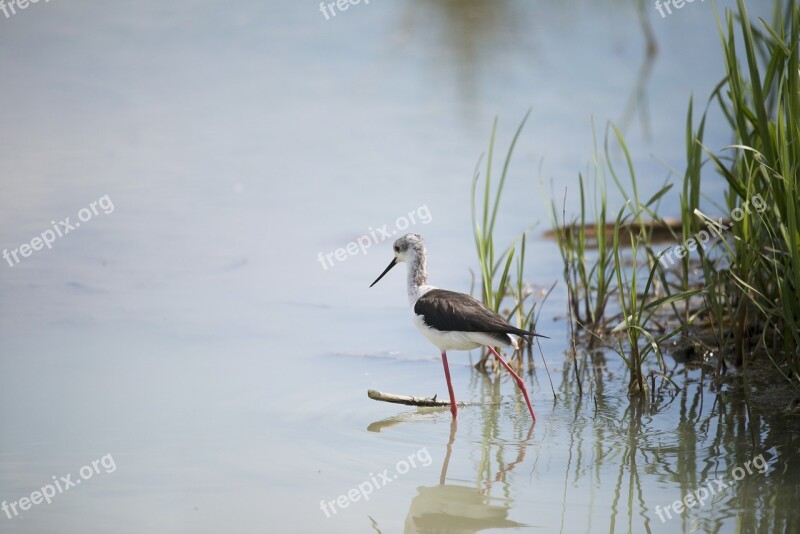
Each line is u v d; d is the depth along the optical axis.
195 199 16.86
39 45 25.64
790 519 7.49
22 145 19.25
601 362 11.37
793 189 9.19
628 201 10.39
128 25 27.66
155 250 14.79
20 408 9.82
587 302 12.18
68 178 17.55
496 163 18.33
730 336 11.27
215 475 8.46
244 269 14.27
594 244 14.84
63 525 7.59
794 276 9.32
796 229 9.23
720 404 9.88
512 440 9.19
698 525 7.46
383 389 10.59
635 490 8.08
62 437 9.17
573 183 17.17
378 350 11.77
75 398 10.11
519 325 11.54
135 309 12.77
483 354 11.27
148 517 7.71
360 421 9.72
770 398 9.90
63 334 11.89
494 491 8.13
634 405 9.99
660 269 11.30
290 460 8.77
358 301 13.36
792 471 8.30
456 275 13.77
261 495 8.10
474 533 7.42
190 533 7.47
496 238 15.19
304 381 10.75
